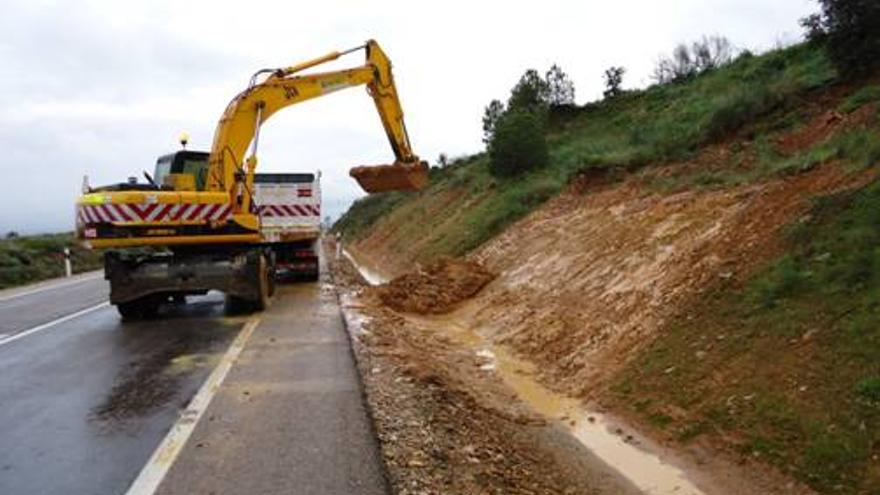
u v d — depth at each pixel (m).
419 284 16.58
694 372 7.59
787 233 8.50
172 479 5.06
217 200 12.45
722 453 6.30
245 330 11.13
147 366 8.70
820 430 5.76
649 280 10.34
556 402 8.73
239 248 13.33
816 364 6.37
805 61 19.06
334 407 6.76
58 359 9.31
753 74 21.55
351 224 66.44
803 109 15.27
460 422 7.11
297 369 8.33
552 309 12.11
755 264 8.50
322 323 11.77
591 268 12.60
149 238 12.28
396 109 16.22
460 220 25.67
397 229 39.34
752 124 15.96
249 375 8.05
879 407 5.51
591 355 9.66
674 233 11.27
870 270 6.89
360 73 15.41
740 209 10.27
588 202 16.98
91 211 12.12
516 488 5.73
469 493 5.27
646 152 18.05
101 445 5.83
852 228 7.67
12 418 6.65
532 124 25.70
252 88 13.99
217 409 6.72
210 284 12.75
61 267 28.47
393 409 6.91
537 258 15.49
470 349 11.84
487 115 39.12
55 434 6.16
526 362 10.69
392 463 5.43
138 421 6.45
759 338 7.26
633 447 7.02
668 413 7.29
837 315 6.71
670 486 6.16
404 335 12.00
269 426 6.20
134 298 12.61
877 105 12.48
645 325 9.26
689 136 17.48
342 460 5.40
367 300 15.95
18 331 11.78
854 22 14.90
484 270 17.06
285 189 18.03
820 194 8.88
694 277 9.31
